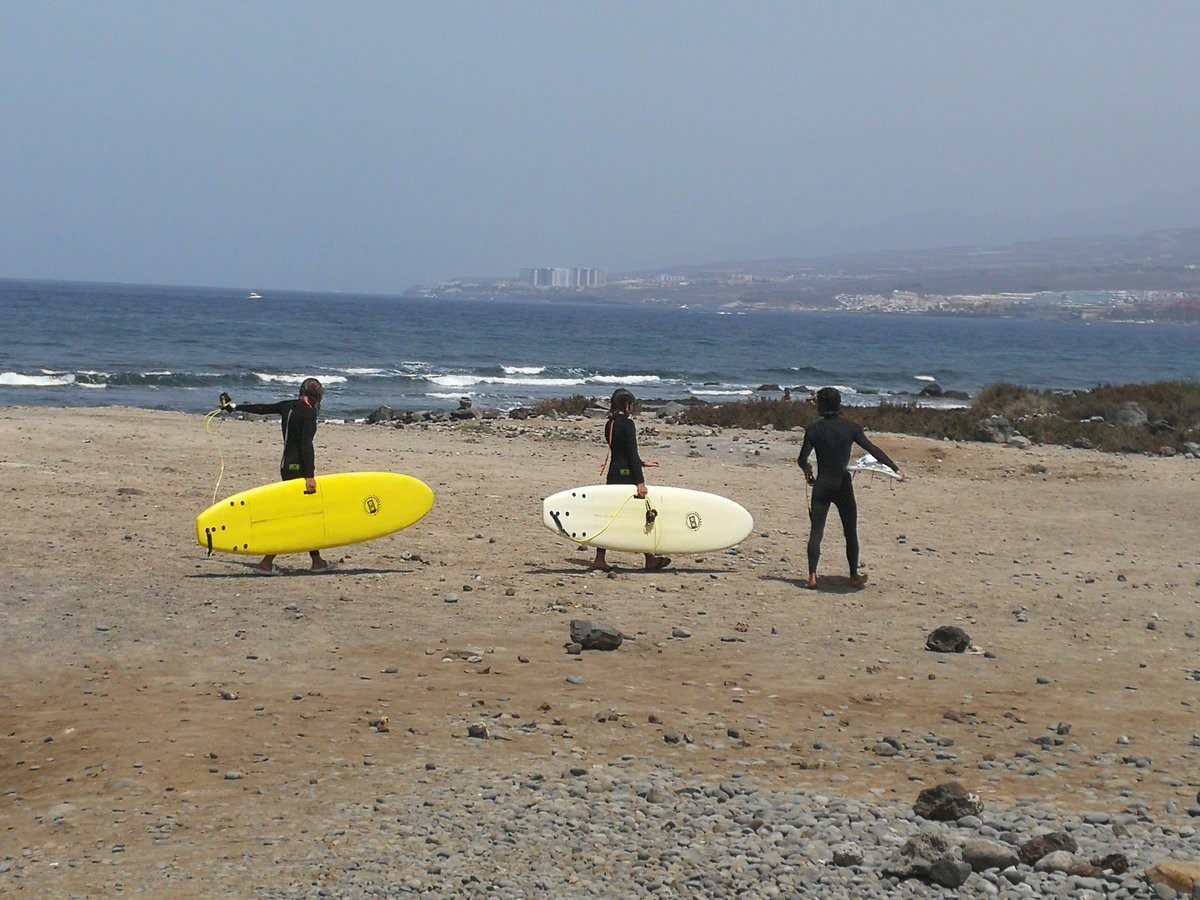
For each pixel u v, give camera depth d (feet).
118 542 40.93
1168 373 257.14
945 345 379.76
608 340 319.47
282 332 271.69
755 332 451.53
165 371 155.94
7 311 307.58
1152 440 91.20
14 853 17.79
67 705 24.71
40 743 22.57
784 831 18.74
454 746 22.58
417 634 30.63
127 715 24.07
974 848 17.43
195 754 21.94
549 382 170.09
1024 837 18.57
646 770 21.57
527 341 291.38
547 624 32.12
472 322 425.28
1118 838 18.70
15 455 59.98
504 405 131.03
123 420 83.20
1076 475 71.56
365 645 29.48
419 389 148.97
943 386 195.31
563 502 39.22
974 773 22.09
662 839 18.37
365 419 107.86
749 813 19.52
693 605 35.01
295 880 16.75
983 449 80.79
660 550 39.75
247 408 38.47
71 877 16.87
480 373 181.16
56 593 33.40
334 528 37.99
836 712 25.72
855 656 30.37
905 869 16.96
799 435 90.48
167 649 28.63
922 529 51.21
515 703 25.30
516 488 57.47
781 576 40.01
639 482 39.83
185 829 18.65
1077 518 56.08
